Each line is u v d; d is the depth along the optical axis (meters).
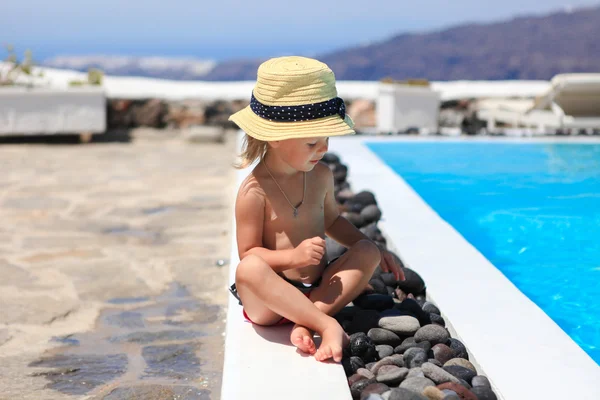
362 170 5.25
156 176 6.81
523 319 2.50
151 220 5.09
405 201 4.32
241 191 2.34
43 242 4.47
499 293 2.75
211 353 2.85
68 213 5.27
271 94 2.17
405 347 2.33
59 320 3.18
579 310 2.90
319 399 1.91
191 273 3.88
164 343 2.95
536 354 2.22
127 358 2.79
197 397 2.46
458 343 2.33
